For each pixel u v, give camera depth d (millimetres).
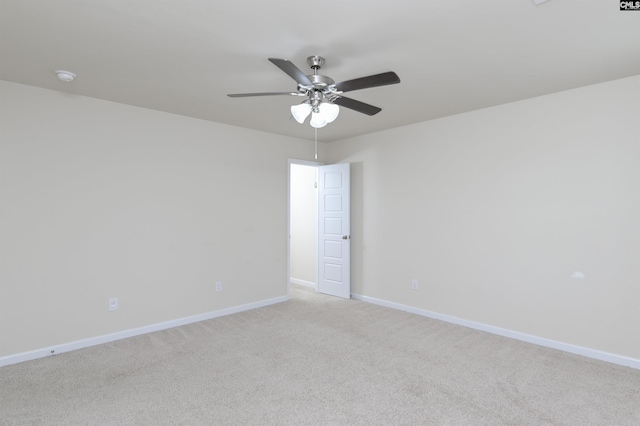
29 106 3006
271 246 4801
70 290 3199
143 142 3645
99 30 2109
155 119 3730
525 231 3434
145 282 3656
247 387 2514
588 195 3062
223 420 2121
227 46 2311
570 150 3158
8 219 2904
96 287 3344
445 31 2117
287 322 3996
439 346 3289
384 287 4711
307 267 6043
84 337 3270
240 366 2852
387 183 4672
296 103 3467
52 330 3104
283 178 4949
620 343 2908
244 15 1944
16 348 2930
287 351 3162
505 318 3568
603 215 2988
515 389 2494
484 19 1985
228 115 3924
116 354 3098
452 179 3992
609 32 2131
